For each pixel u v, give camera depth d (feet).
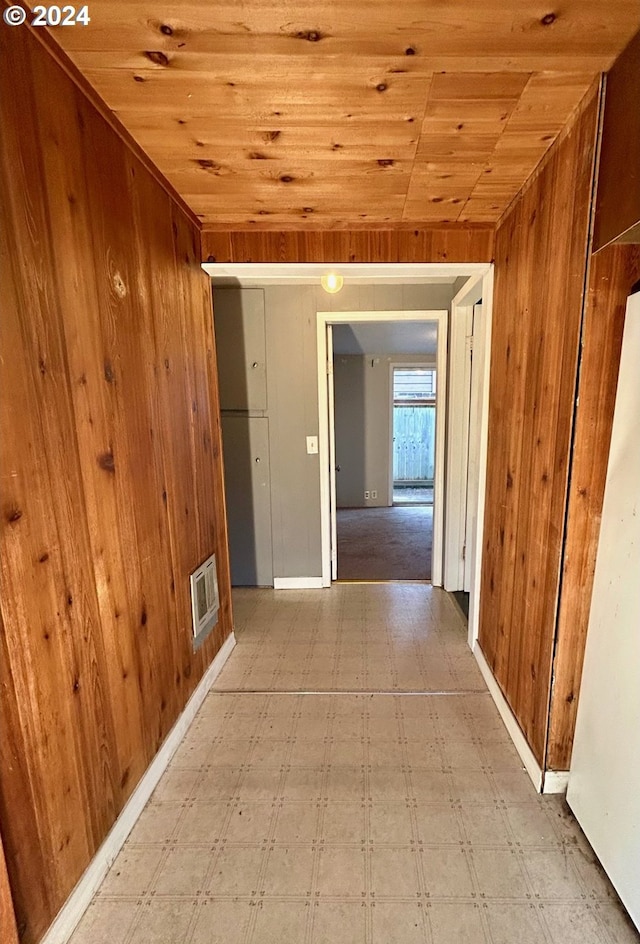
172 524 5.68
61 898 3.66
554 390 4.65
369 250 6.82
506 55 3.44
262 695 6.79
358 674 7.29
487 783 5.12
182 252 6.05
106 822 4.25
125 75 3.67
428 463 24.40
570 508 4.38
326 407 10.37
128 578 4.63
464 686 6.93
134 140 4.58
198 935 3.72
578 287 4.12
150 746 5.09
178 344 5.90
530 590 5.28
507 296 6.15
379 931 3.71
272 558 10.91
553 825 4.59
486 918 3.79
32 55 3.22
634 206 3.34
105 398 4.20
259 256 6.81
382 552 13.84
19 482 3.17
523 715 5.48
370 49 3.38
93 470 4.02
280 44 3.34
